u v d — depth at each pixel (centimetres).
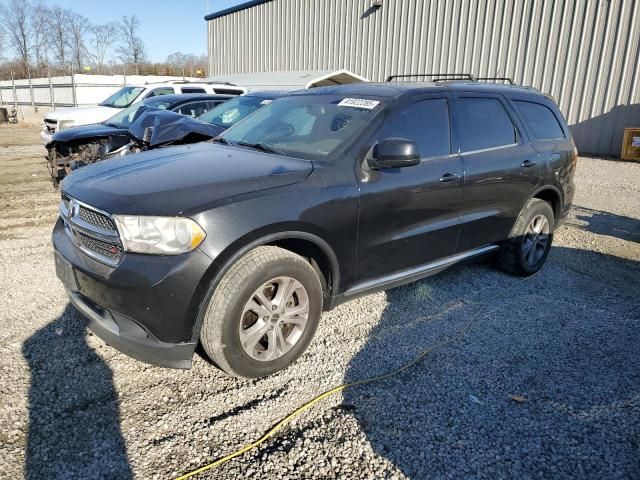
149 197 263
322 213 297
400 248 354
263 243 277
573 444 247
